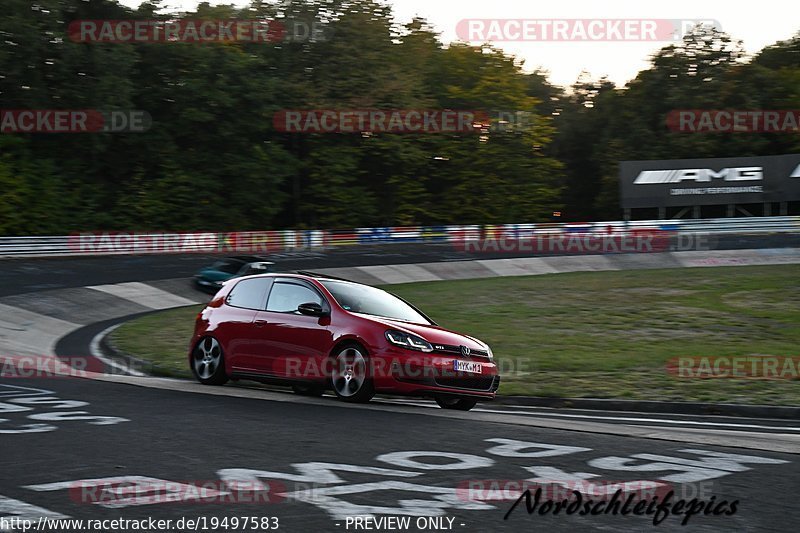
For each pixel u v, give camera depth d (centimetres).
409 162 10144
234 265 5050
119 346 2983
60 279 4991
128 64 8656
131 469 1016
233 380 1988
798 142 11019
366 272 5981
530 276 5966
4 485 932
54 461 1057
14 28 7950
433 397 1695
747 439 1277
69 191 8475
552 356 2834
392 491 920
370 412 1513
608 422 1681
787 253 7094
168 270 5709
